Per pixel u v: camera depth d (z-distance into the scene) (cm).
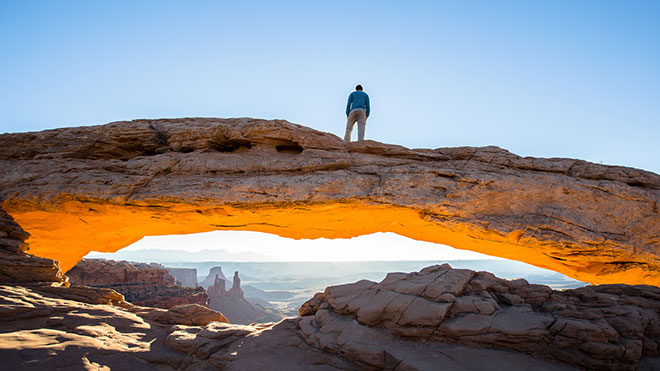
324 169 1246
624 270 1074
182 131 1345
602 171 1155
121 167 1250
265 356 725
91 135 1323
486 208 1120
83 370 674
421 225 1262
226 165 1253
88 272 6028
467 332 680
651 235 1019
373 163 1267
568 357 628
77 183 1169
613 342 628
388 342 695
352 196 1141
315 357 712
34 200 1134
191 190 1166
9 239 1141
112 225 1362
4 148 1260
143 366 757
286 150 1377
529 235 1063
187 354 819
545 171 1195
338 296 881
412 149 1331
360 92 1431
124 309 1220
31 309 895
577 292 782
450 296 745
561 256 1098
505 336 666
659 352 645
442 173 1180
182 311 1159
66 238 1422
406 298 759
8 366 642
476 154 1274
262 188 1167
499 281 833
